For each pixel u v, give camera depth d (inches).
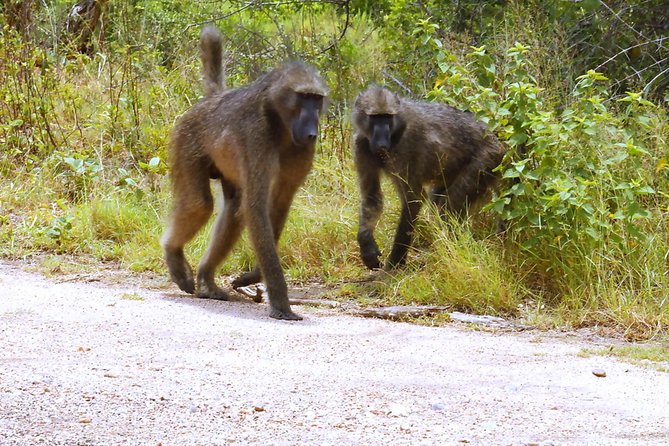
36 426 182.1
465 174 398.0
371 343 279.1
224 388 216.2
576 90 367.9
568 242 350.6
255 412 199.5
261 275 343.9
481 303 345.4
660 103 438.6
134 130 522.3
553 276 356.5
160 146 502.6
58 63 595.5
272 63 588.1
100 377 219.0
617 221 363.3
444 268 357.1
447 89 416.8
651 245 354.0
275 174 323.6
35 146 514.0
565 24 483.5
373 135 374.3
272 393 214.2
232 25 620.4
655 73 477.7
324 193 460.4
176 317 296.7
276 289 314.2
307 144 325.1
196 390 213.2
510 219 362.9
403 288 359.3
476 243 365.4
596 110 402.9
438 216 374.6
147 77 566.9
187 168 340.5
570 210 350.6
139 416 191.9
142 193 458.3
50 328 269.3
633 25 485.1
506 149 385.4
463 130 401.1
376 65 545.6
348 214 427.8
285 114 317.7
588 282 346.0
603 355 281.3
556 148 358.9
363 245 380.5
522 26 444.1
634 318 323.3
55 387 207.5
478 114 368.8
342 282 388.2
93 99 563.5
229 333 279.0
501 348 284.0
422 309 335.3
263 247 316.2
